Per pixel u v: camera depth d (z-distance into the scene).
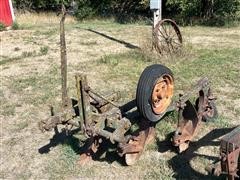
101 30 6.79
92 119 2.31
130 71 4.20
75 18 9.83
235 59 4.45
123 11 10.31
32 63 4.76
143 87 2.32
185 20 8.11
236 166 1.90
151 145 2.62
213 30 6.66
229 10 8.08
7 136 2.96
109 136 2.25
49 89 3.79
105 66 4.42
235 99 3.34
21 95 3.68
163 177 2.32
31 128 3.05
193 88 2.62
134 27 7.18
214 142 2.66
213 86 3.63
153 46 4.57
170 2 8.52
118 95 2.77
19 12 10.23
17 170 2.54
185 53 4.53
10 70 4.50
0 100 3.60
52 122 2.29
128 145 2.37
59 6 10.66
